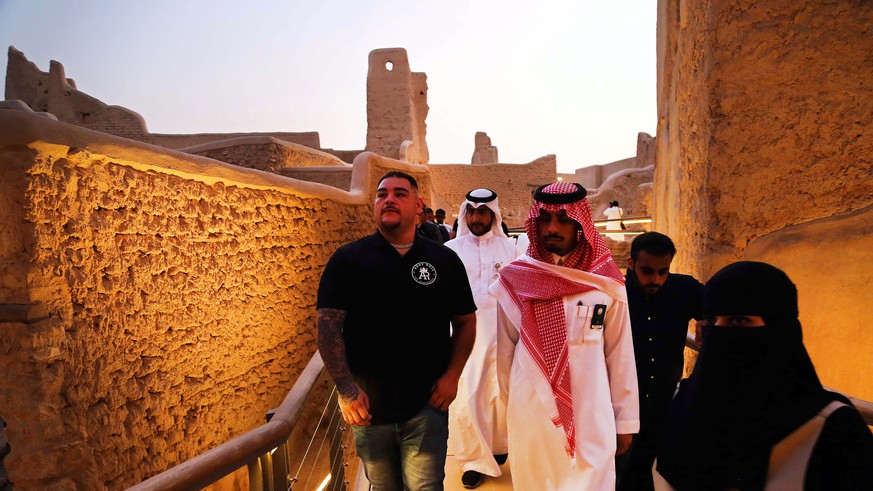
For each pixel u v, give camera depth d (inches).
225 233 172.9
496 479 120.4
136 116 703.7
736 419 43.2
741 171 104.7
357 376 79.4
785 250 103.2
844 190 99.3
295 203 225.6
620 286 80.3
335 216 268.7
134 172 129.6
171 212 144.6
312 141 735.1
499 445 123.5
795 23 99.5
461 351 84.4
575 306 80.7
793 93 100.8
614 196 997.8
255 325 191.8
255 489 74.4
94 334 113.8
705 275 108.8
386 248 80.4
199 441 155.3
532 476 83.0
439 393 80.5
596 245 82.4
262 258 197.3
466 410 117.6
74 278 108.3
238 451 64.7
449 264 83.3
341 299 77.3
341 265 78.7
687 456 46.5
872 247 96.4
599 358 79.8
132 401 126.3
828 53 98.7
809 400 40.7
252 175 190.4
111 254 120.4
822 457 39.0
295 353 223.8
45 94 699.4
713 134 105.6
